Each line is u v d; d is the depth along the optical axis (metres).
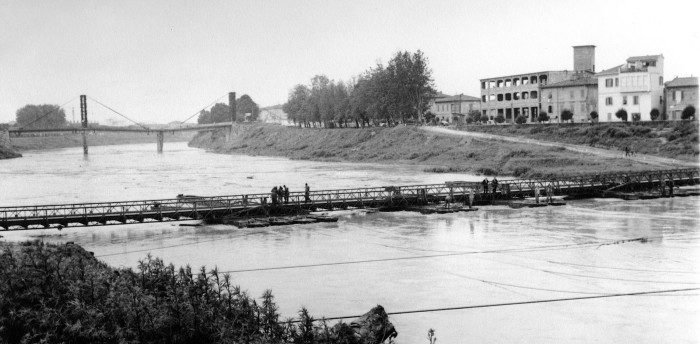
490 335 34.53
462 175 125.44
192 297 28.38
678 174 94.38
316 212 76.31
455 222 68.94
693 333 34.12
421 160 156.12
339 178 124.38
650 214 71.81
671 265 47.62
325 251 54.75
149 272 30.58
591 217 70.50
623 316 37.00
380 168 149.38
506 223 67.56
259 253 54.31
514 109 187.12
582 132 143.75
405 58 191.75
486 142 151.50
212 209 69.94
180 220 69.69
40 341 25.23
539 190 85.25
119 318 27.12
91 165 187.75
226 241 59.84
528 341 33.62
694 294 40.47
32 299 27.95
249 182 119.75
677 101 146.12
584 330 34.97
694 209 75.00
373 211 76.94
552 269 47.31
